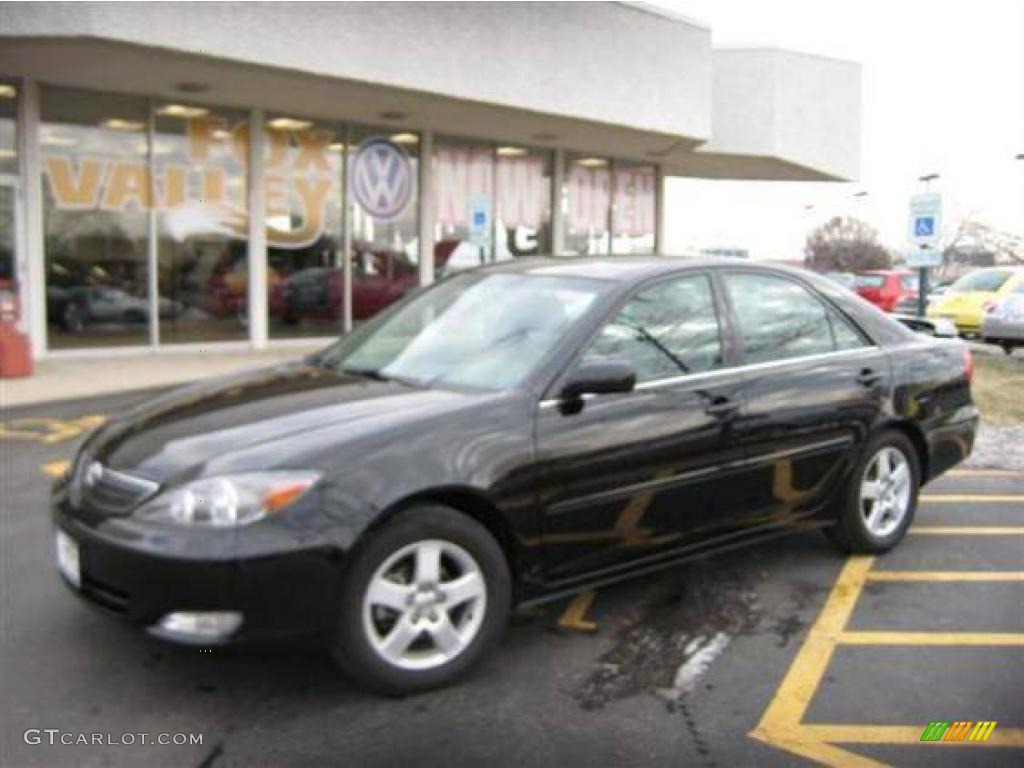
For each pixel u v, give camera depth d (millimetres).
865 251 74938
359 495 3537
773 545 5758
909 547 5777
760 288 5082
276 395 4258
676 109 17625
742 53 20609
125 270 14117
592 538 4168
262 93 13914
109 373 12312
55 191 13391
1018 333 16344
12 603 4562
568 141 18688
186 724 3531
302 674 3918
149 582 3418
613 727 3582
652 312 4582
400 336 4867
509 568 4008
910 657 4242
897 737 3547
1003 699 3855
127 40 10859
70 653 4059
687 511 4496
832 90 21891
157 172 14305
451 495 3803
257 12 11906
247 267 15391
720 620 4613
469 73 14250
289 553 3406
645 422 4293
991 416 10227
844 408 5125
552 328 4367
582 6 15703
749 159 21344
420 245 17594
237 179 15156
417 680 3729
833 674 4062
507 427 3926
